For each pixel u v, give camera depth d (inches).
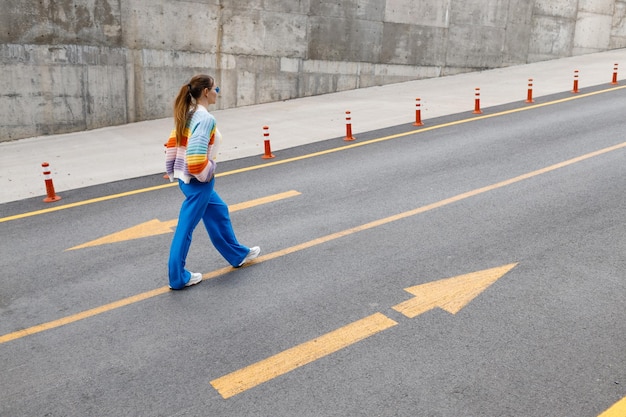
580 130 498.3
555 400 154.2
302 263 251.8
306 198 349.7
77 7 576.4
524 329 190.9
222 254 241.1
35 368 178.1
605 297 210.4
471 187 355.3
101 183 405.1
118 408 157.1
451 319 199.2
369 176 393.1
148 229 307.4
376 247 266.8
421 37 874.1
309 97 776.3
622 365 169.2
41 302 224.2
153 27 630.5
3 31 542.9
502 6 954.7
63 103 588.7
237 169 429.4
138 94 637.9
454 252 256.8
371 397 158.2
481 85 819.4
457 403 154.3
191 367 175.8
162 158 475.8
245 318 205.0
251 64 717.3
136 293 228.8
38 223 323.9
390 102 711.7
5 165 465.1
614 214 295.0
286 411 153.6
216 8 669.9
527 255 249.8
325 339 189.0
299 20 741.9
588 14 1099.3
